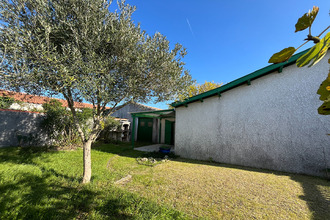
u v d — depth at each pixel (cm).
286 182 430
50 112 820
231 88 666
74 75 276
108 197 306
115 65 348
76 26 305
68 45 280
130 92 348
